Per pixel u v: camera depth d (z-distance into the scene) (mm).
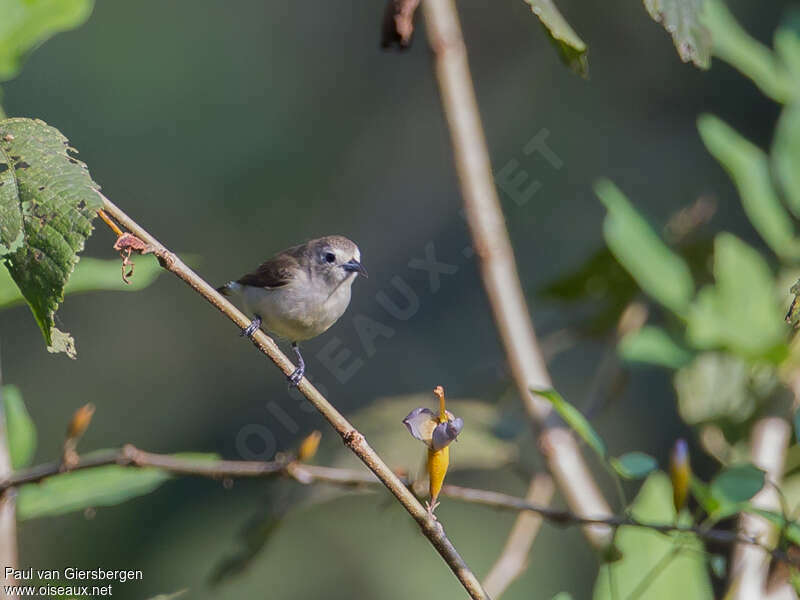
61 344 3904
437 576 11836
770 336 6254
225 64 14359
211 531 11953
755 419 6465
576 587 11656
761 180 6801
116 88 13969
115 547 11852
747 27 12758
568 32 4449
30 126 4027
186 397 13562
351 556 11867
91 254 13461
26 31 5965
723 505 4781
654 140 13281
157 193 13742
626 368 7301
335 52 14922
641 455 4875
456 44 6168
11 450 5641
